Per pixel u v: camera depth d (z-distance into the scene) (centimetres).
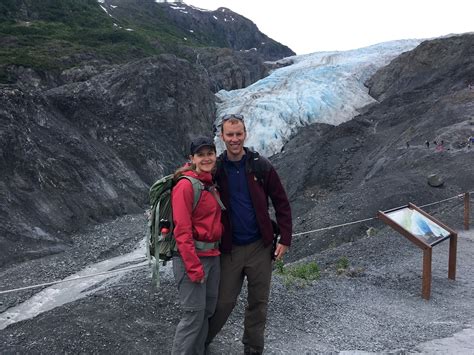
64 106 2986
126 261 1575
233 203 400
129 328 484
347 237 1478
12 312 1133
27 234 1728
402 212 761
